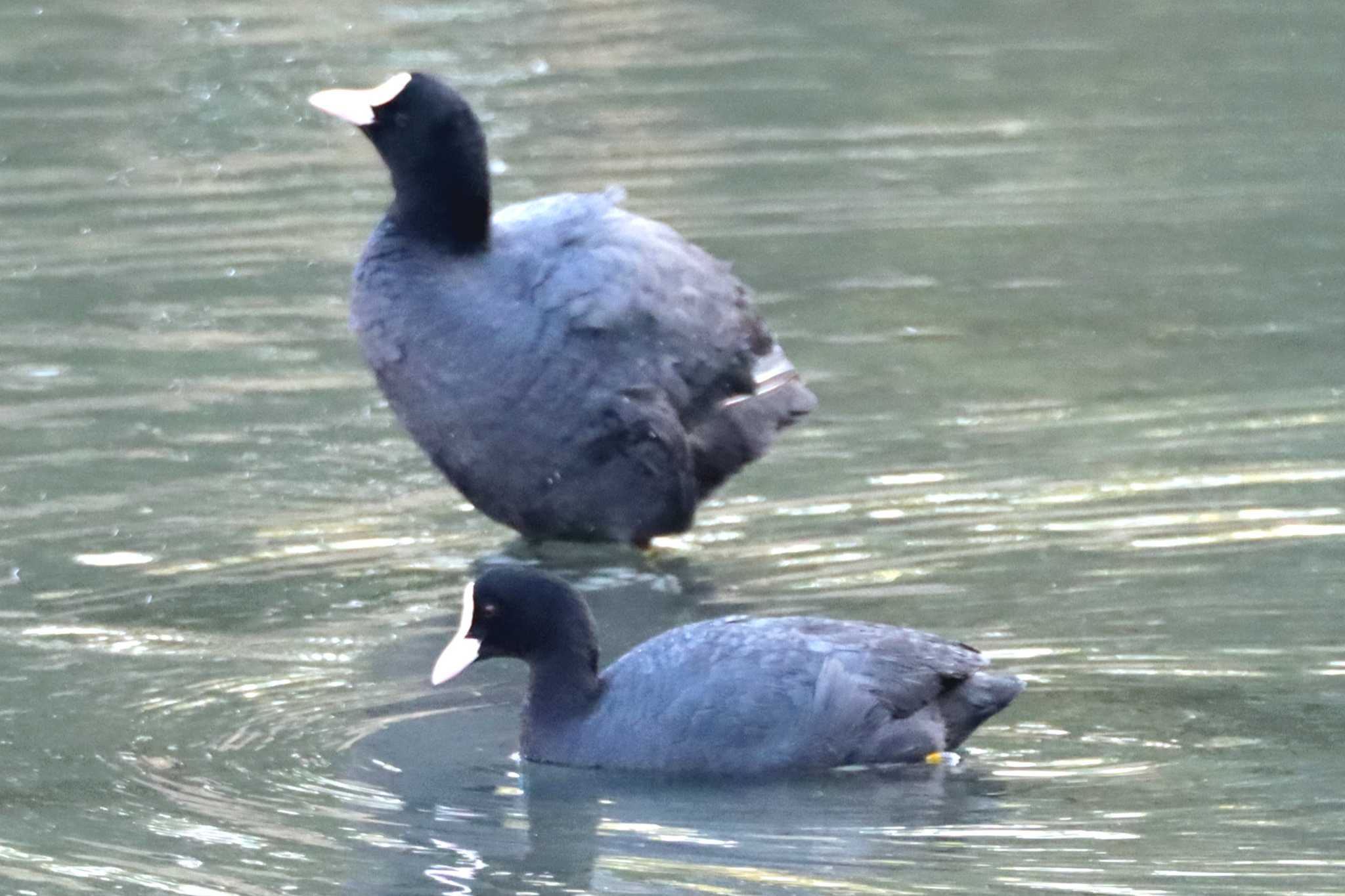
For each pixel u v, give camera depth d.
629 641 12.97
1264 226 21.34
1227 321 18.78
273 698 12.15
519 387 13.77
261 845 10.23
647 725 11.27
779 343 18.42
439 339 13.80
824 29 29.11
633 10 30.19
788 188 22.58
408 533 14.89
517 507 14.15
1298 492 14.90
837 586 13.62
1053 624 12.82
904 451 16.08
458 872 9.94
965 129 24.78
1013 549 14.08
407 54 27.17
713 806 10.75
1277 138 24.31
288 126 24.42
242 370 17.83
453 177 13.94
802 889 9.69
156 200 22.03
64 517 14.91
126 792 10.87
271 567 14.19
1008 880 9.72
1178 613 12.91
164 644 12.91
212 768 11.20
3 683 12.28
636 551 14.55
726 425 14.72
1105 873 9.77
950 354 18.16
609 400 13.88
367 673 12.54
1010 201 22.27
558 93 25.67
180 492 15.42
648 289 14.27
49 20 28.45
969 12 30.03
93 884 9.79
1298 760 10.96
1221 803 10.48
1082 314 19.08
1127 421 16.48
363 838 10.32
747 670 11.37
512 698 12.28
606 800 10.82
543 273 14.03
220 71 26.28
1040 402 17.00
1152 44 28.39
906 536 14.43
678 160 23.31
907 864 9.94
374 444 16.48
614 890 9.70
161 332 18.53
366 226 21.28
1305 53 27.80
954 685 11.55
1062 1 30.61
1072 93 26.19
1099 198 22.33
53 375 17.59
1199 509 14.64
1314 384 17.16
